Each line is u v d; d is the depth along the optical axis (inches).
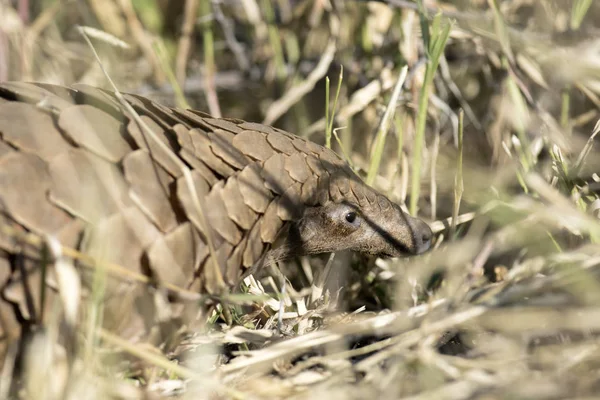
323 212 214.2
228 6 267.9
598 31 222.1
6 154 208.5
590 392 209.2
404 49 222.8
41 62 226.7
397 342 211.9
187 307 210.7
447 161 224.1
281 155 212.7
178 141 210.8
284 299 215.2
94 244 208.7
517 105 219.9
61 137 209.5
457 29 222.7
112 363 210.1
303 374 211.2
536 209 214.8
